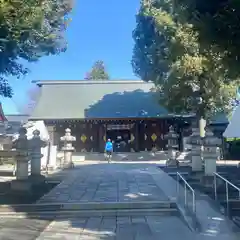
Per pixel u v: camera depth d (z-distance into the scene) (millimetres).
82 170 22062
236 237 7652
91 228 8656
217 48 7738
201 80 21328
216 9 7066
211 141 14195
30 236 7973
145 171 20781
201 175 15453
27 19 9898
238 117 18453
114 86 39344
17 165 13102
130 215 10016
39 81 40125
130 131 34500
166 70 23422
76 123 34812
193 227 8328
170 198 11250
